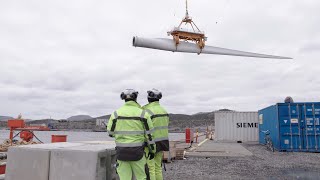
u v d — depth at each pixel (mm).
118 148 5480
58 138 12078
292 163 13602
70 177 5906
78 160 5902
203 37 10141
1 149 13180
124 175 5531
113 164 6465
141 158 5508
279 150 20047
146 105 6906
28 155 6246
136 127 5469
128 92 5660
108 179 6266
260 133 28469
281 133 20281
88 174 5816
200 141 32906
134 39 9359
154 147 5645
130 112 5508
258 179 9617
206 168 11969
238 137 31594
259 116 29188
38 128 16500
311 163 13656
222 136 31891
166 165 12883
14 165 6328
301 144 19938
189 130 28016
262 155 17203
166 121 6836
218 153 17078
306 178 9836
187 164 13219
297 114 20312
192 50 10039
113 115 5590
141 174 5559
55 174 6008
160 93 6891
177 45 9945
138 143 5453
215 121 32250
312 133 19922
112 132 5594
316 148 19625
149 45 9672
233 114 32000
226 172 10953
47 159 6078
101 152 6008
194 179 9523
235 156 15938
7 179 6340
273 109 21953
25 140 16203
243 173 10773
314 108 20172
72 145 6926
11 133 15859
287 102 21281
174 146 14883
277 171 11289
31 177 6156
